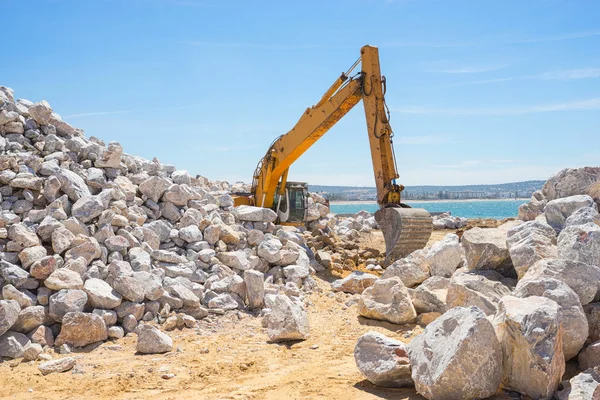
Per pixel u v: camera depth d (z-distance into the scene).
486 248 8.68
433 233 23.72
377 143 12.35
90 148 12.88
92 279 9.26
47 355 7.82
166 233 11.88
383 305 9.55
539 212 10.25
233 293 10.77
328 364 7.36
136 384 6.75
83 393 6.48
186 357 7.86
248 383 6.71
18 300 8.39
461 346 5.27
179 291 9.92
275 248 12.64
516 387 5.50
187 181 15.04
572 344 5.88
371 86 12.52
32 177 10.87
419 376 5.68
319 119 13.98
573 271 6.50
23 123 12.75
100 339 8.52
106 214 10.73
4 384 6.82
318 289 12.20
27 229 9.62
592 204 8.69
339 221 25.88
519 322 5.35
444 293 9.50
